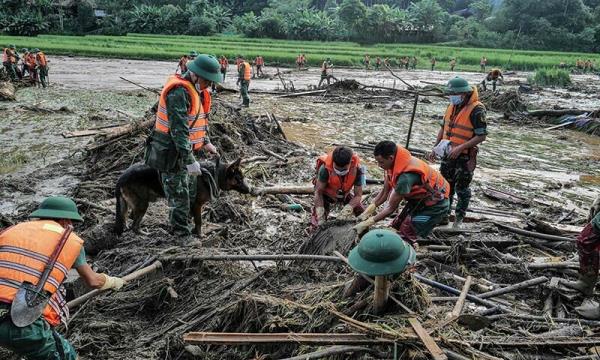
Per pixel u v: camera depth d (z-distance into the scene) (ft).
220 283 17.58
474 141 22.71
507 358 12.48
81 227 24.17
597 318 16.53
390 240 11.97
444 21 274.57
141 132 36.14
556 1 260.21
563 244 22.67
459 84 22.71
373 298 13.14
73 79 95.71
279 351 13.24
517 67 179.42
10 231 11.78
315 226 20.65
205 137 21.89
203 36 239.09
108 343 15.43
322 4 355.36
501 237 22.90
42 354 11.75
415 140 51.80
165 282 17.10
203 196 21.84
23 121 53.16
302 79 117.50
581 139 57.16
